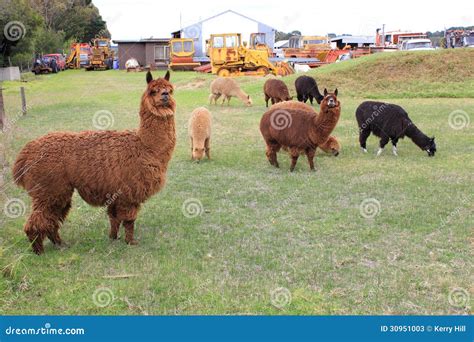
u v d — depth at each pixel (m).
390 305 4.54
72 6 61.81
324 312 4.41
